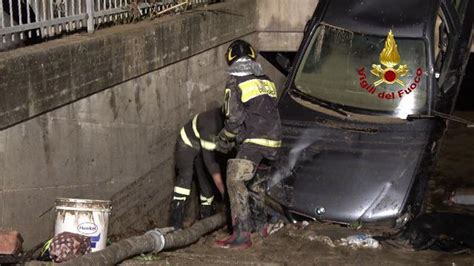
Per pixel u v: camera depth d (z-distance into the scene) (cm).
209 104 1026
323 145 838
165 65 882
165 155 898
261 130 735
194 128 858
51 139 676
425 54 905
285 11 1203
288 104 898
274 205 795
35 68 641
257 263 663
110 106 772
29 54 634
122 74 784
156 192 880
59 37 739
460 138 1277
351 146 834
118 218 798
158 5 927
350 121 867
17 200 633
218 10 1034
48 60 659
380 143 834
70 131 705
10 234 586
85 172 733
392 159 815
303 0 1199
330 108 888
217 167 855
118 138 791
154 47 852
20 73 621
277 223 790
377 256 706
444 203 950
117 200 796
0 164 609
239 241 729
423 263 683
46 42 705
